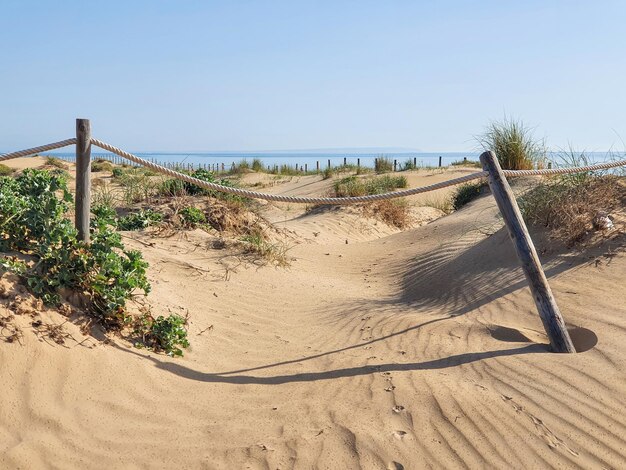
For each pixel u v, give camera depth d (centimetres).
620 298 573
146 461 354
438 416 401
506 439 376
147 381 440
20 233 503
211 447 371
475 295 691
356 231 1455
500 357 497
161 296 611
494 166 572
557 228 762
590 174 835
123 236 819
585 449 366
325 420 401
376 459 358
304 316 680
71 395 396
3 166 2861
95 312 487
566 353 496
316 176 3234
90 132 504
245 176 3469
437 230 1128
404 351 536
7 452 337
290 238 1116
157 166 533
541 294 524
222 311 651
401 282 858
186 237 884
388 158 3306
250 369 501
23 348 408
